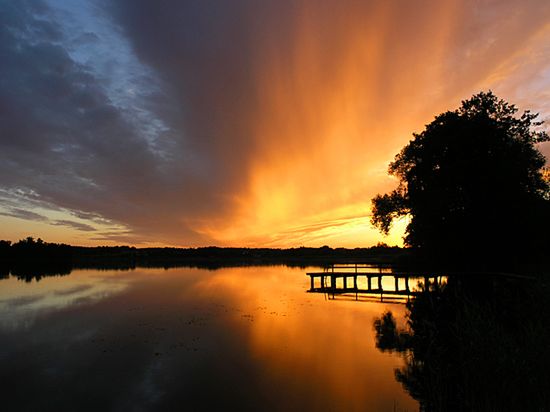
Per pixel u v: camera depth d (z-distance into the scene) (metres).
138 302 25.56
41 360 12.73
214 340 15.03
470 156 28.05
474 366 7.32
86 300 26.70
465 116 30.66
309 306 23.66
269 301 25.89
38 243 102.00
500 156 27.36
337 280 43.00
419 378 10.48
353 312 21.19
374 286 35.78
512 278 18.70
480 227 26.53
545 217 26.16
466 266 29.14
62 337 15.84
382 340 14.84
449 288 21.00
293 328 17.16
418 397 9.34
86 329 17.28
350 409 8.84
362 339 15.01
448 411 7.87
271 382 10.59
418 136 34.25
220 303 25.02
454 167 27.89
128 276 51.25
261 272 59.75
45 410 9.03
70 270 68.12
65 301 26.30
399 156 39.31
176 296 28.81
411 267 35.66
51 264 94.88
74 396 9.80
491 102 31.69
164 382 10.66
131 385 10.46
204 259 142.38
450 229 28.34
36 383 10.69
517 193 26.17
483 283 23.47
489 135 28.03
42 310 22.62
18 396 9.82
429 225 29.36
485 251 27.33
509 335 7.39
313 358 12.63
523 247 26.25
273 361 12.39
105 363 12.34
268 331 16.55
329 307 23.17
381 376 10.84
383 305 23.86
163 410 8.95
